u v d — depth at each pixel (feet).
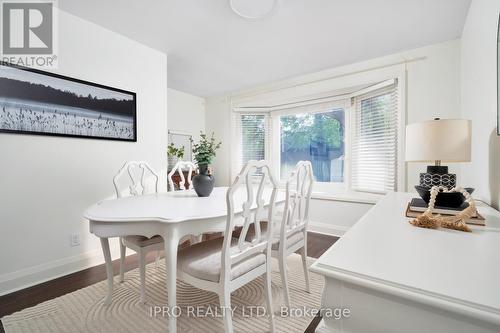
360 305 1.82
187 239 9.46
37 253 6.31
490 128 4.65
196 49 8.82
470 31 6.39
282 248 5.06
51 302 5.41
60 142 6.72
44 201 6.43
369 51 8.84
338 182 11.37
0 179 5.77
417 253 2.15
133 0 6.18
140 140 8.57
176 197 6.05
